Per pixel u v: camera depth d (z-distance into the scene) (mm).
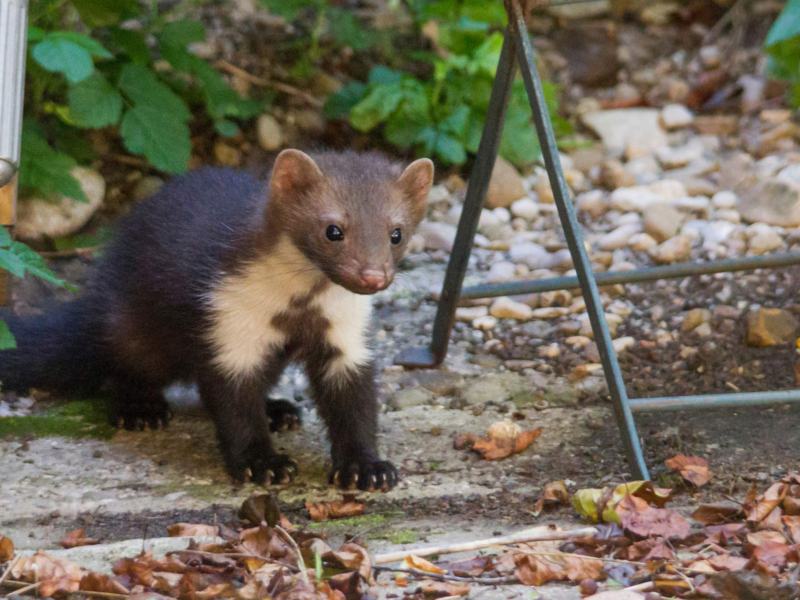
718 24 16344
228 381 9188
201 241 9305
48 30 12867
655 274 10055
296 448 9898
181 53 13016
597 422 10039
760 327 11172
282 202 8750
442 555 7613
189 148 12344
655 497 8117
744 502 8141
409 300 12266
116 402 10297
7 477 9109
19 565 7090
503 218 13586
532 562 7172
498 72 9375
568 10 16422
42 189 11969
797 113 14805
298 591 6699
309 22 15414
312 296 9047
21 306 11734
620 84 15773
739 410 10055
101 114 12078
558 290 11055
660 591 6887
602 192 13992
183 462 9531
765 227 12930
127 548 7621
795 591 6715
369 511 8711
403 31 15656
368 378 9398
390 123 13984
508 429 9602
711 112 15328
